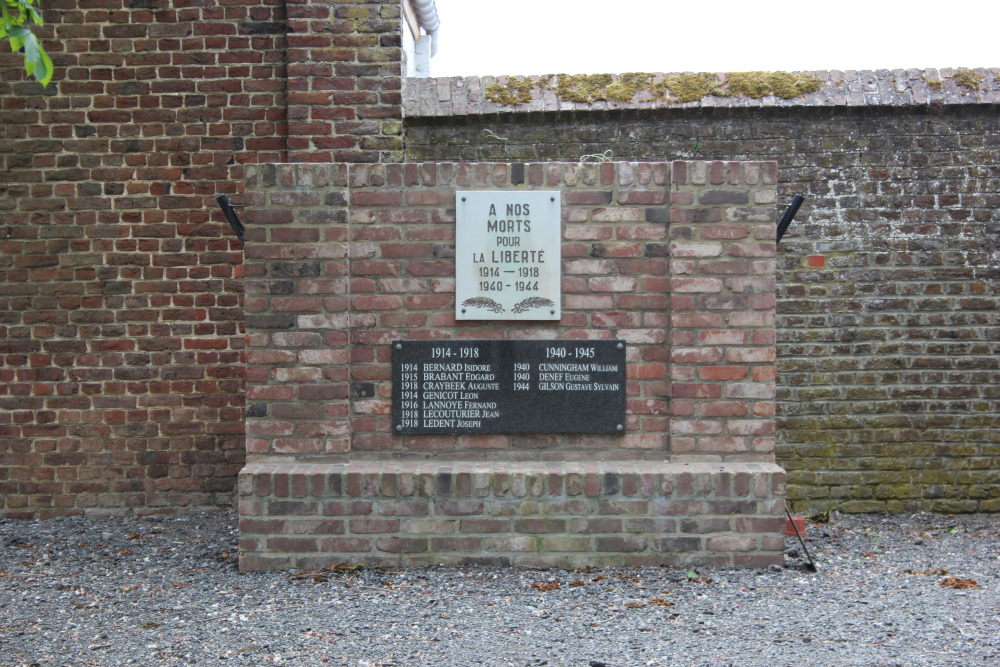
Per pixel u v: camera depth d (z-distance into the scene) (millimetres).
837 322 6691
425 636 4121
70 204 6738
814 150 6660
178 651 3963
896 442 6707
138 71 6746
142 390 6762
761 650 3947
